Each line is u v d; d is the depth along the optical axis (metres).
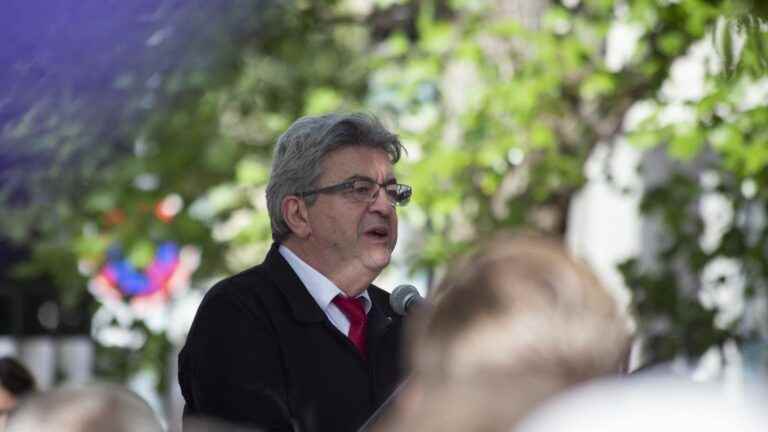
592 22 16.50
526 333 3.19
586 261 3.32
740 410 2.85
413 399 3.30
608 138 16.94
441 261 16.28
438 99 17.84
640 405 2.88
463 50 16.42
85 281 18.00
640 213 17.38
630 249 25.31
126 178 17.19
